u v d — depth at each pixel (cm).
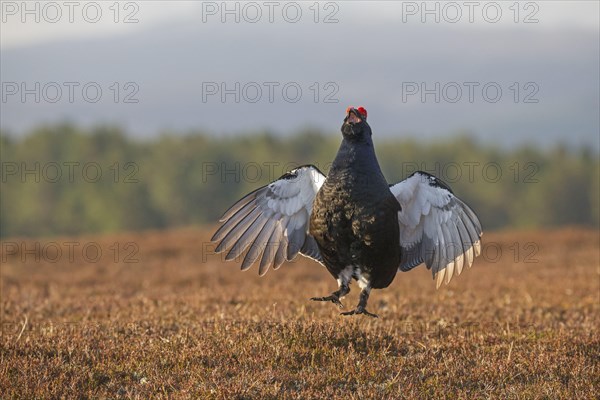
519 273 2617
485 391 1134
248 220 1403
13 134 12294
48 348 1294
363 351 1312
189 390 1093
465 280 2422
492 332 1497
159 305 1844
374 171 1293
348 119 1298
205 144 11594
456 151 12706
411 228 1367
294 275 2578
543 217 12388
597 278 2403
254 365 1209
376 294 2053
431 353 1315
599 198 12925
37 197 11006
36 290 2300
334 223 1301
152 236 3991
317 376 1162
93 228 10900
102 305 1900
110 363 1215
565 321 1703
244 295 1992
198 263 3084
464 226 1357
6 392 1089
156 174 11094
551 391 1128
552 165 13112
